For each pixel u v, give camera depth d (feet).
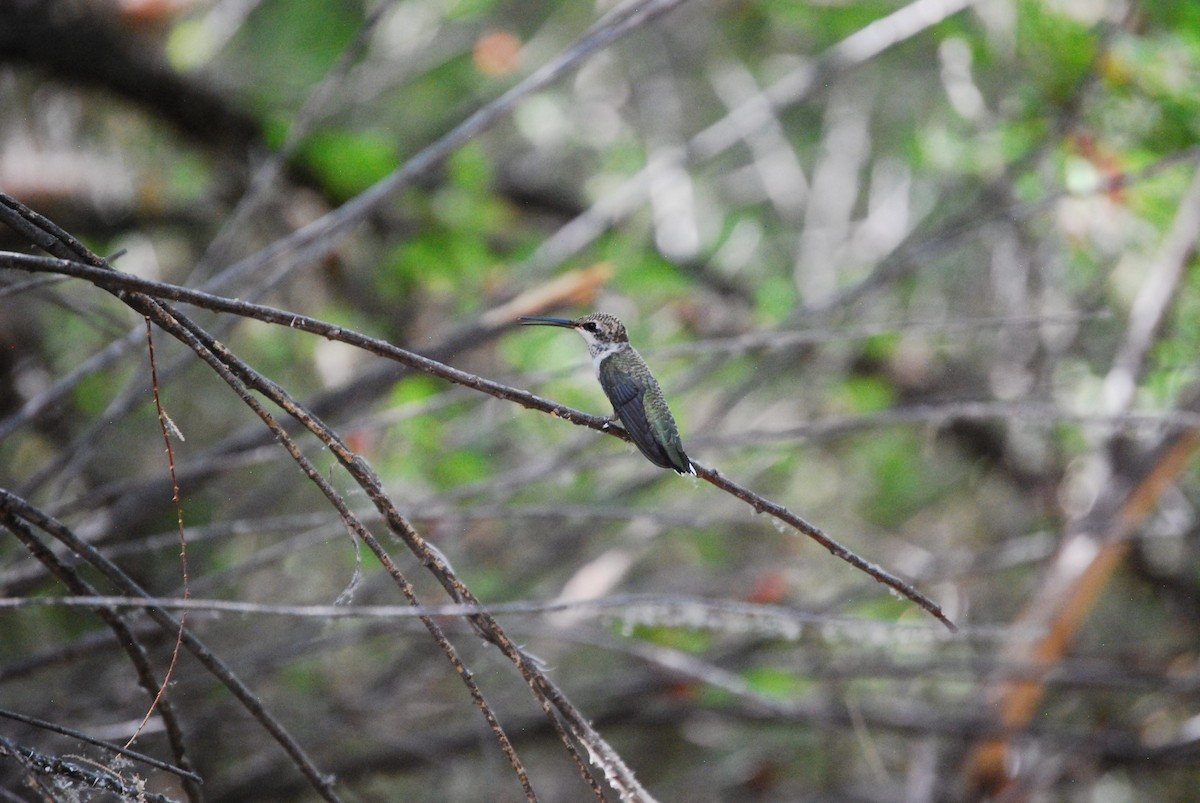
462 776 43.24
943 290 50.55
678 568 48.93
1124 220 40.42
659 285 43.21
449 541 39.78
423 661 41.24
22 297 35.65
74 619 34.35
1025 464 50.70
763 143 53.72
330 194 42.86
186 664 32.63
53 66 41.09
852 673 37.96
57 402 27.27
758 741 48.88
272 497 38.19
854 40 38.09
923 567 43.09
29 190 40.93
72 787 15.17
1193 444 37.68
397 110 54.03
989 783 39.91
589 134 55.11
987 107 47.75
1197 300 42.04
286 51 50.06
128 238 43.70
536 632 32.99
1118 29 39.78
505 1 55.83
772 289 44.65
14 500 14.89
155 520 36.83
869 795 46.55
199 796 16.89
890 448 51.57
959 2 36.47
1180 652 46.75
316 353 42.68
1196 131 39.55
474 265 42.96
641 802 14.96
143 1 41.27
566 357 41.45
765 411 48.39
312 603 38.58
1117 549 38.32
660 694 40.34
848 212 51.85
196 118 43.62
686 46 56.54
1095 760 41.73
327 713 37.42
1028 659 38.37
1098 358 45.85
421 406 27.91
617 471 44.78
